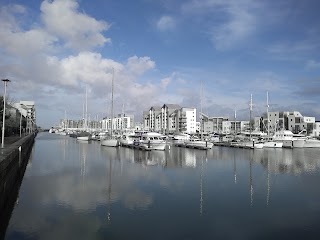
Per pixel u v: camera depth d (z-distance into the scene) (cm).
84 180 3356
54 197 2573
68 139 14162
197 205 2366
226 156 6212
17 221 1962
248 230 1841
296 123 17912
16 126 11331
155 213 2148
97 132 13900
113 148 8112
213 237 1720
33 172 3953
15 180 3369
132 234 1759
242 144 8562
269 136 9544
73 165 4647
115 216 2073
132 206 2319
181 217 2069
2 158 2647
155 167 4456
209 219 2030
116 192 2764
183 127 19638
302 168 4528
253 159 5691
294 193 2806
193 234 1767
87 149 7844
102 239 1677
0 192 2309
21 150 4525
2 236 1719
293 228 1883
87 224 1911
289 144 8750
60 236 1725
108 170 4122
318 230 1852
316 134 16838
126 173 3862
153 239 1688
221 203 2434
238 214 2148
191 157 5931
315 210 2261
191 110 19862
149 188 2955
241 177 3662
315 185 3191
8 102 9831
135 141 8075
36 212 2152
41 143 10762
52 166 4538
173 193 2759
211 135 11625
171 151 7250
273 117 18625
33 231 1792
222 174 3872
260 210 2245
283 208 2305
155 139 7644
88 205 2331
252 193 2791
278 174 3931
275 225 1925
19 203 2383
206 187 3034
